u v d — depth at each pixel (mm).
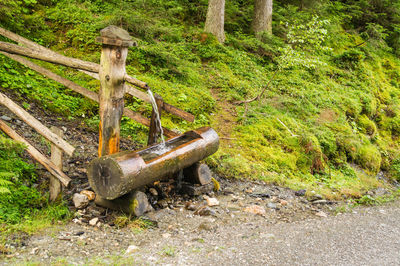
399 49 17578
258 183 6508
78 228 4059
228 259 3615
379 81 14586
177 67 9641
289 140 8555
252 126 8641
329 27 14969
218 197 5645
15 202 4211
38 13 9289
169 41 10734
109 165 4102
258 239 4176
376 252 4039
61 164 4375
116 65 4254
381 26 16812
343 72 13781
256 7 13500
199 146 5180
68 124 6605
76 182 5031
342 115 10938
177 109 5289
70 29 9156
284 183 6785
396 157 11281
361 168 9703
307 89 11492
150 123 5316
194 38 11664
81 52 8648
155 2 10828
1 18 8078
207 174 5570
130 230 4160
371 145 10641
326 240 4285
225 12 13742
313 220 5023
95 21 9516
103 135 4445
